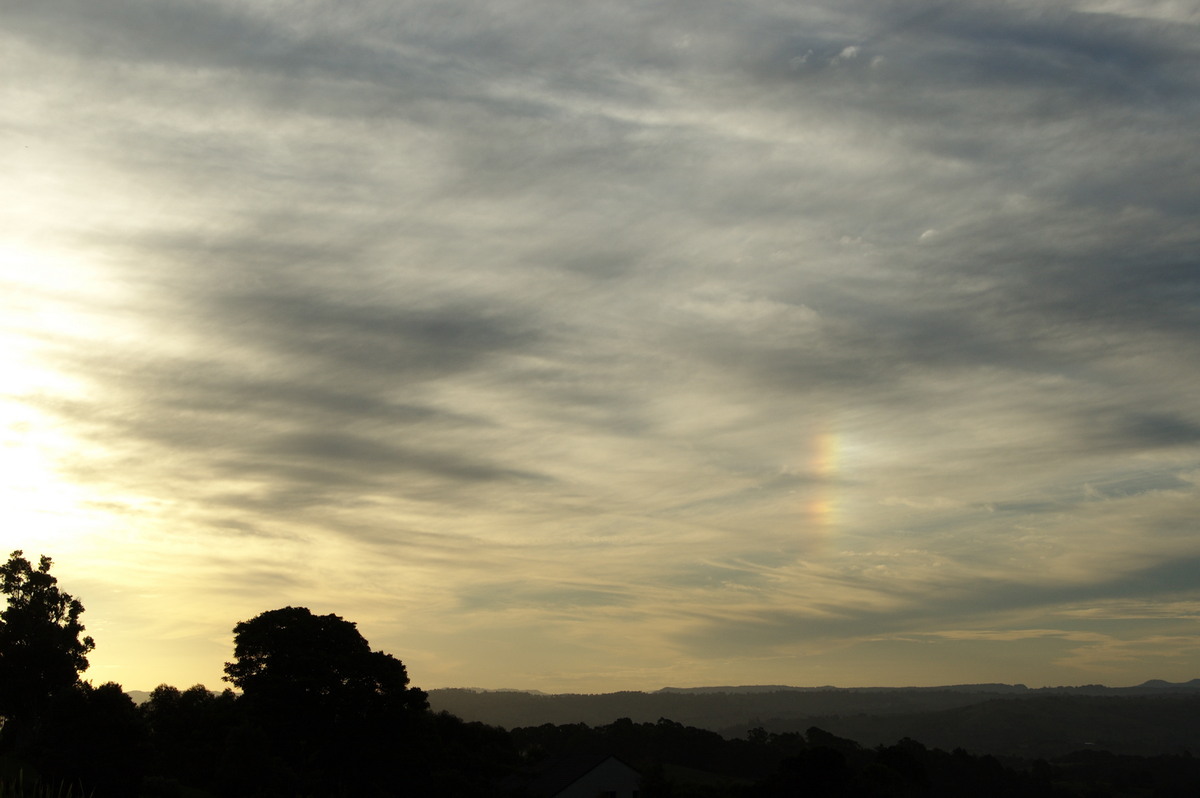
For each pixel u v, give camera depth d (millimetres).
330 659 57031
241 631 57969
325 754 55750
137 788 41062
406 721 57719
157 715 62906
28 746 43438
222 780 50688
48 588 50875
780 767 59438
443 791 62375
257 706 55250
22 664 47969
